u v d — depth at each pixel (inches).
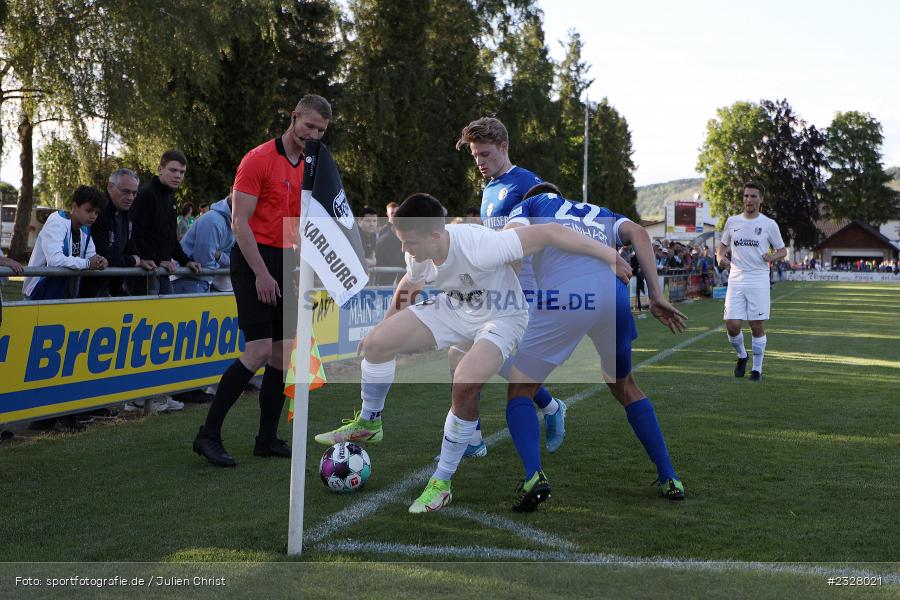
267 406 190.1
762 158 2861.7
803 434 216.5
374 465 182.7
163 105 938.7
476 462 187.0
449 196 1496.1
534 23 1578.5
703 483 168.2
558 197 161.5
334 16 1369.3
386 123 1348.4
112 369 226.8
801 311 802.2
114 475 170.9
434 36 1526.8
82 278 231.5
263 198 188.4
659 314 165.0
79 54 915.4
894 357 406.9
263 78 1072.2
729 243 324.5
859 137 3385.8
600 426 227.0
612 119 2753.4
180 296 252.8
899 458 190.1
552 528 138.5
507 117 1537.9
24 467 177.2
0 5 818.2
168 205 264.2
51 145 1022.4
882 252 3284.9
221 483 165.2
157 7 914.1
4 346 193.3
